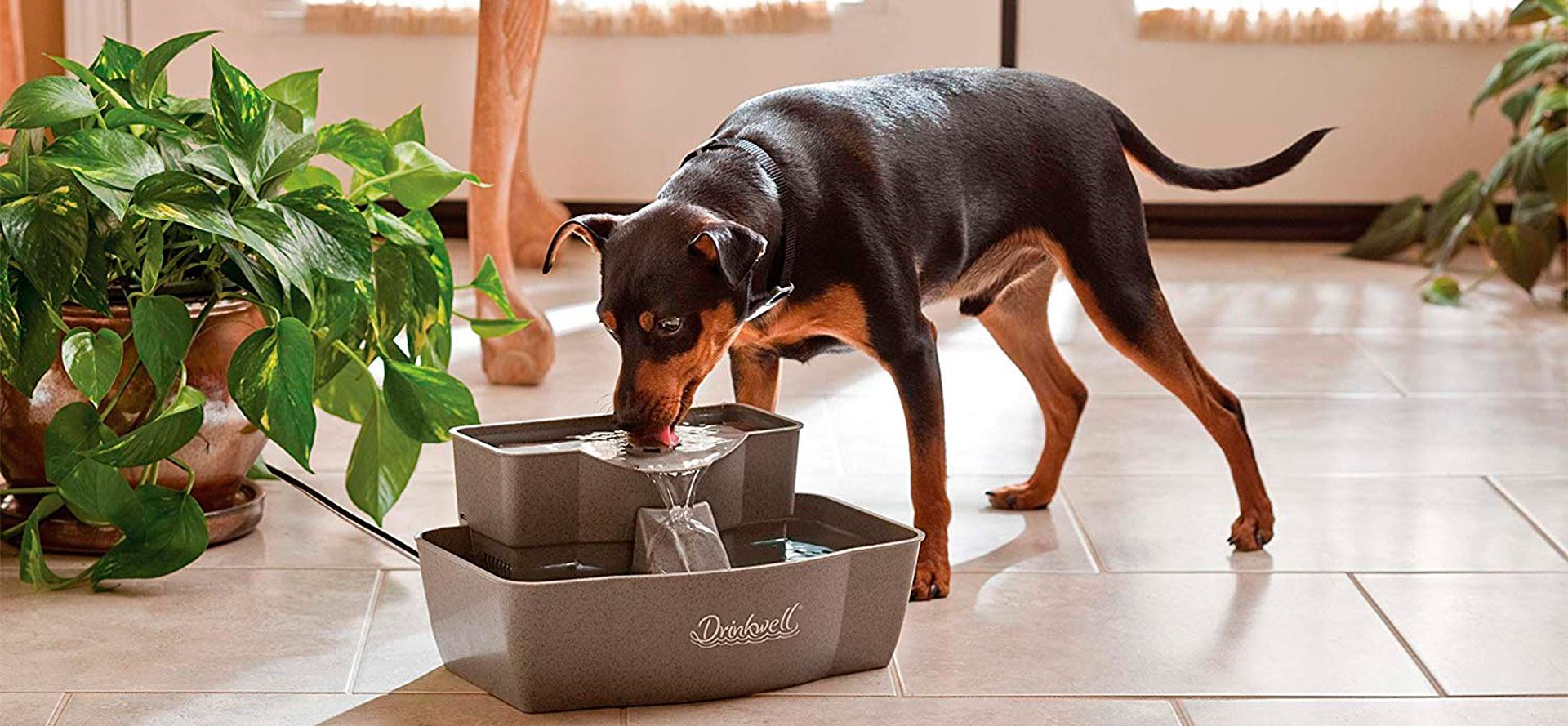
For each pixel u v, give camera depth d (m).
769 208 1.85
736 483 1.84
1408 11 4.21
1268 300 3.77
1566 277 3.96
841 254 1.92
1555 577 2.13
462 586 1.72
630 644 1.68
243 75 2.02
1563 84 3.85
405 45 4.20
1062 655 1.88
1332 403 2.95
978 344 3.38
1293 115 4.31
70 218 1.90
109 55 2.19
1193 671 1.84
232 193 2.04
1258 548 2.22
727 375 3.14
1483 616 2.00
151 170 1.95
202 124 2.14
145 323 1.92
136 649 1.85
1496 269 3.87
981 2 4.23
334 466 2.54
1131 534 2.28
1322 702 1.77
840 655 1.80
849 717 1.71
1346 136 4.33
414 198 2.21
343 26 4.17
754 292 1.84
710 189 1.84
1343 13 4.22
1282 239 4.43
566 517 1.78
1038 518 2.35
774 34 4.23
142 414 2.04
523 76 2.94
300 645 1.88
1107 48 4.27
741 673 1.74
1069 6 4.24
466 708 1.72
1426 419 2.86
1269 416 2.87
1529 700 1.78
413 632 1.92
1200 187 2.26
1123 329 2.16
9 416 2.08
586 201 4.33
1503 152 4.31
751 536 1.88
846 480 2.52
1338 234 4.41
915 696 1.76
